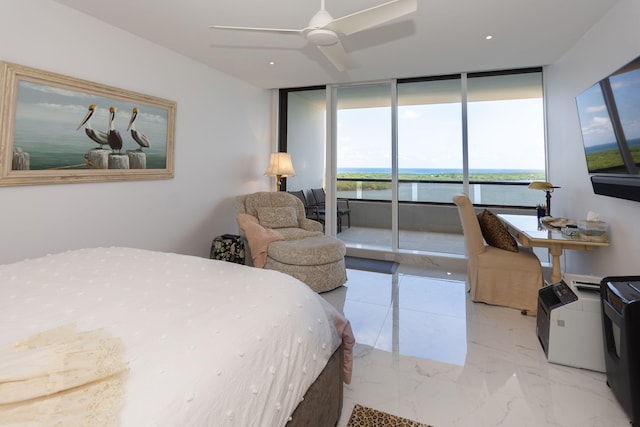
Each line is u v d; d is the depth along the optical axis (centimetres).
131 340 92
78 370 75
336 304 299
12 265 156
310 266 318
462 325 255
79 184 256
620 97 196
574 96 304
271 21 263
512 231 329
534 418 156
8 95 211
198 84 366
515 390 177
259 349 97
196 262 168
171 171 333
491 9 242
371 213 468
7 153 212
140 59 298
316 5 238
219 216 406
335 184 481
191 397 73
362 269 405
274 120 503
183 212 354
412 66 373
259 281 143
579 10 241
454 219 427
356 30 182
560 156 338
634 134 183
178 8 245
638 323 144
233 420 79
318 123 484
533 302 276
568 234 253
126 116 287
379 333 244
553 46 309
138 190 304
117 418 64
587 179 279
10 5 211
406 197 448
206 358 85
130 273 149
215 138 395
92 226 266
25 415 63
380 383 184
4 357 79
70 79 244
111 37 273
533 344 226
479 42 303
